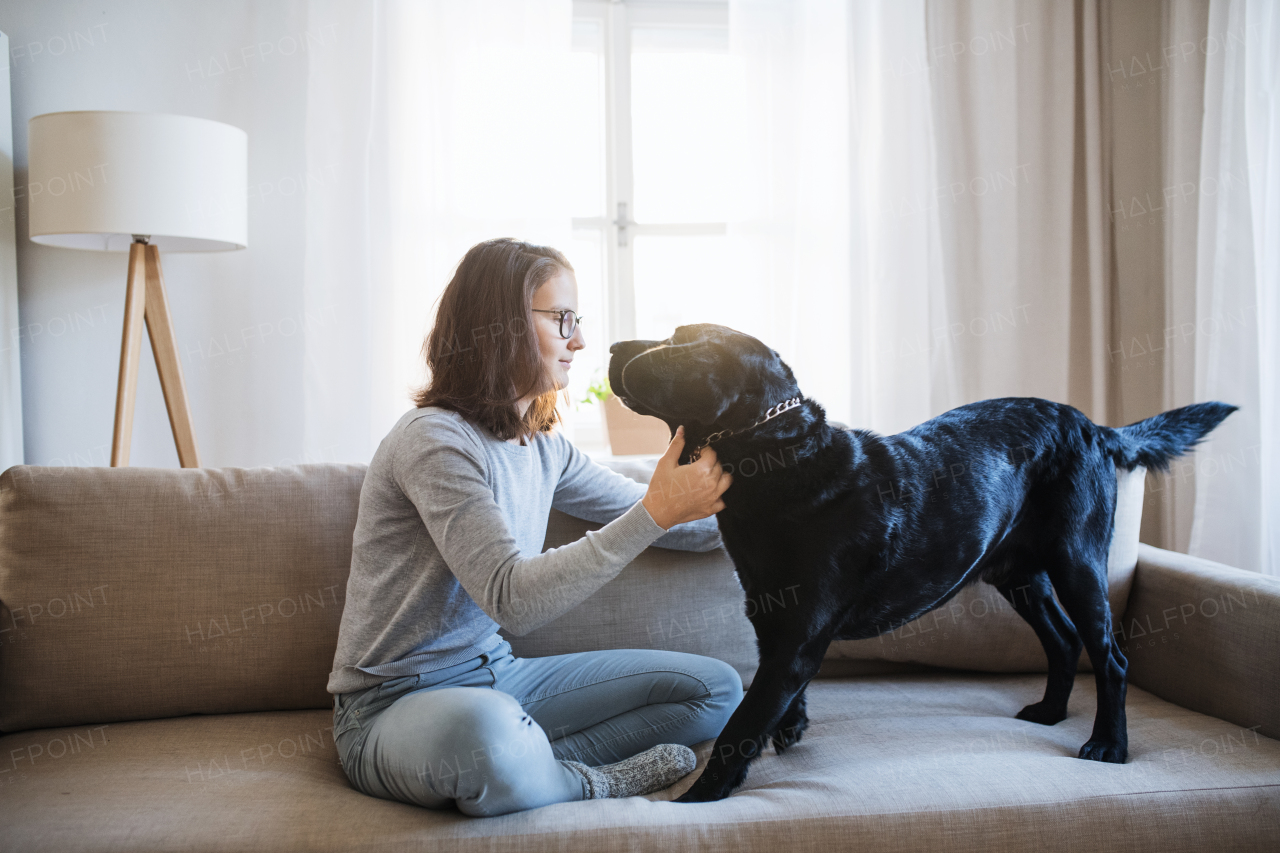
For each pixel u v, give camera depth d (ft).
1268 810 3.34
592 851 3.04
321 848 2.99
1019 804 3.25
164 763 3.69
